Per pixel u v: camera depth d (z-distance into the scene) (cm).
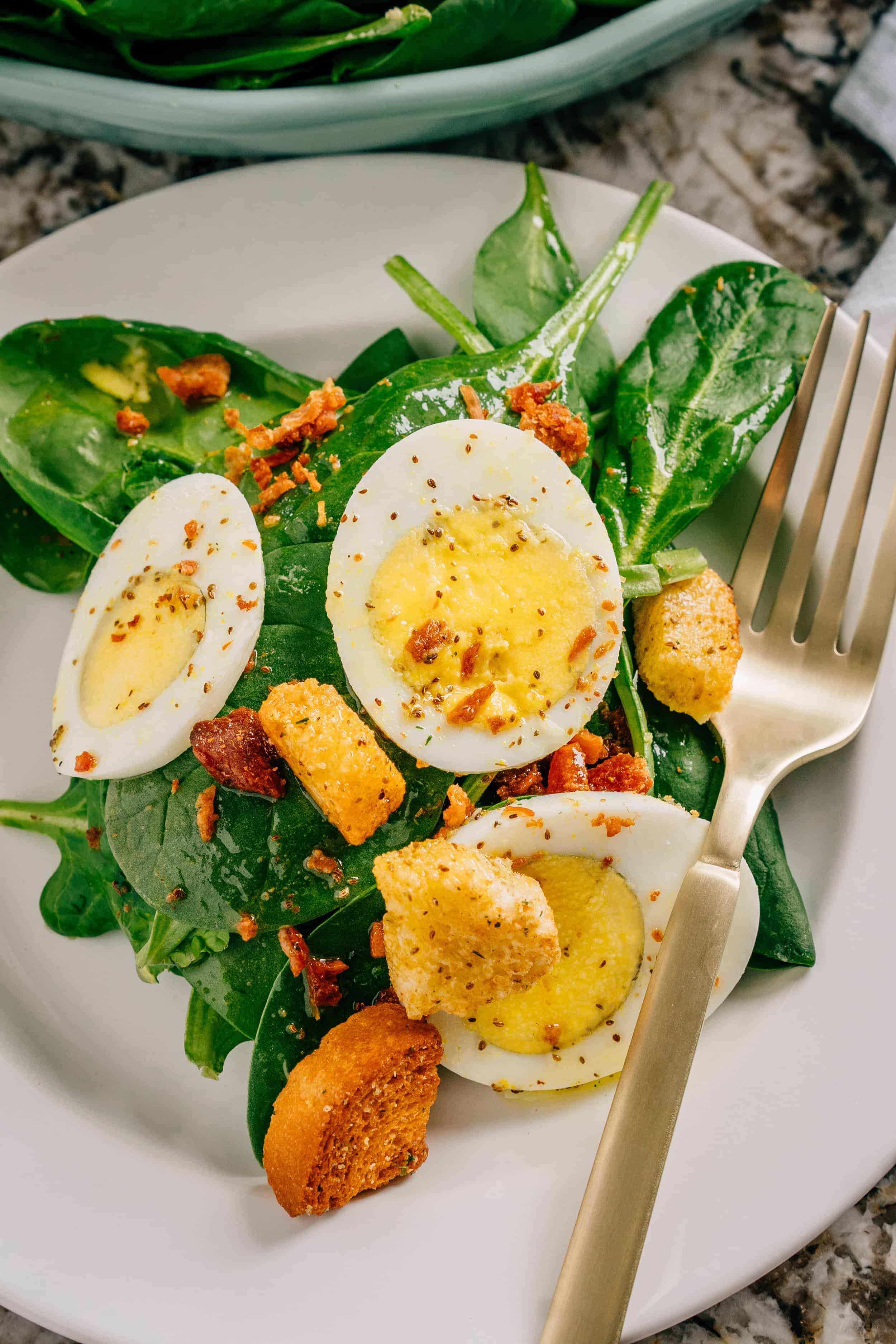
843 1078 23
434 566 22
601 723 24
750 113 29
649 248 27
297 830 23
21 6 26
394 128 27
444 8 25
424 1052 22
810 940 23
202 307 27
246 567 23
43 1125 24
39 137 29
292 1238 22
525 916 21
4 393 26
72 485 26
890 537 24
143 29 25
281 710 22
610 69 27
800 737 24
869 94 29
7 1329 24
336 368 28
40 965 26
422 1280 22
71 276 27
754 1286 24
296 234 27
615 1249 20
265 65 26
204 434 26
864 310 27
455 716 22
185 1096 25
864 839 24
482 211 27
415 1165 23
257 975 23
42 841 27
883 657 24
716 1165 22
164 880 23
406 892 21
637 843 23
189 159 29
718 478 25
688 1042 21
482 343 26
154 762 23
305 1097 22
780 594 25
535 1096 24
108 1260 22
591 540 23
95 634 24
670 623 24
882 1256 24
